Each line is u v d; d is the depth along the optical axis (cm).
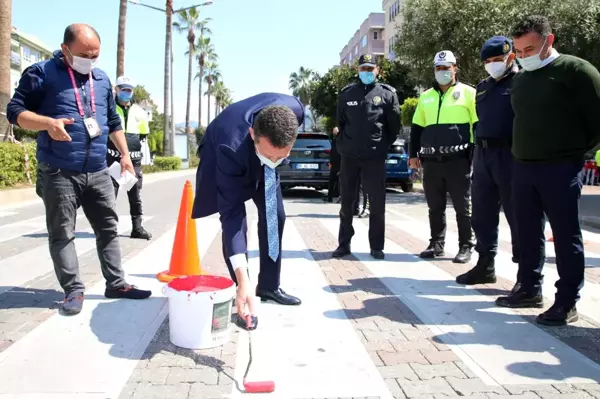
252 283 455
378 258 566
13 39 4062
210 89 6856
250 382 262
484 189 455
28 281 450
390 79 2916
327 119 3681
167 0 2925
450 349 316
